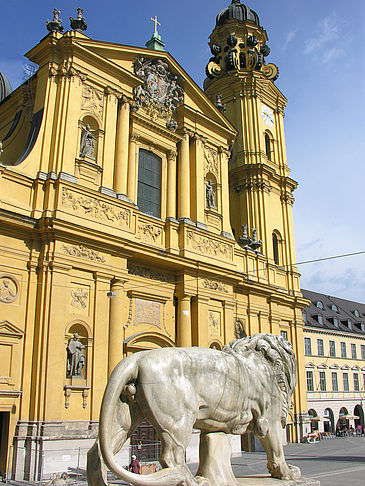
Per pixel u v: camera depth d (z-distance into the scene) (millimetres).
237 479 7352
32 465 16094
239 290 27797
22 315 17672
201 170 26281
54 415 16875
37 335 17594
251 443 26766
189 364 6703
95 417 18062
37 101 21359
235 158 33281
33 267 18219
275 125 35594
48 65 21219
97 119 21703
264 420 7488
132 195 22922
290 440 30234
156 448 21078
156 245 23094
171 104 26062
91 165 20734
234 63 35406
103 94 22344
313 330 49625
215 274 24672
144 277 22281
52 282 17984
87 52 21688
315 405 47000
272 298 29812
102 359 18891
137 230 22328
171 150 25547
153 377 6348
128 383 6426
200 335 23234
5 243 17875
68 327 18188
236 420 7094
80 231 19094
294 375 8250
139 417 6586
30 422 16625
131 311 21281
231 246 26469
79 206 19719
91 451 6270
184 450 6340
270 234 31766
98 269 19547
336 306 58875
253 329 27953
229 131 28422
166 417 6277
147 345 21422
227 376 6980
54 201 19188
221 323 24859
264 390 7578
